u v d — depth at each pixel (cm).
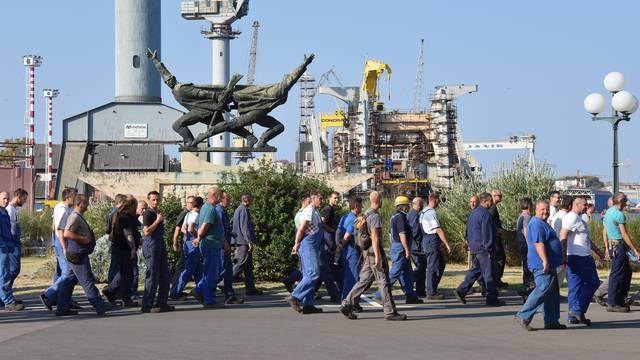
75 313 1460
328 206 1744
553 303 1249
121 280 1581
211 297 1553
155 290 1490
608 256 1514
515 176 3003
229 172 2283
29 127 7662
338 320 1363
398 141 8981
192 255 1698
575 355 1016
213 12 12306
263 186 2141
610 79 2020
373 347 1072
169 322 1336
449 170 8462
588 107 2055
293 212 2136
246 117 2291
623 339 1151
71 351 1038
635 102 2005
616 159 2031
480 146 11812
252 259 1955
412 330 1238
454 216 2845
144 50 7025
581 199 1310
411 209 1794
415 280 1781
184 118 2331
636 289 1908
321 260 1556
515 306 1586
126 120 5962
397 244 1628
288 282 1861
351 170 9188
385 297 1363
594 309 1528
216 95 2322
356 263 1550
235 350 1045
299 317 1409
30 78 7538
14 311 1523
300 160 11119
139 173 2369
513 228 2919
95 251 2141
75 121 5938
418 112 9006
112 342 1112
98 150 7075
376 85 9462
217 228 1558
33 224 3912
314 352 1030
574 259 1305
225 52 12406
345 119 9750
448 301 1688
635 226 2789
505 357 998
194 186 2361
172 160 7969
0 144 7688
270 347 1070
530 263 1243
